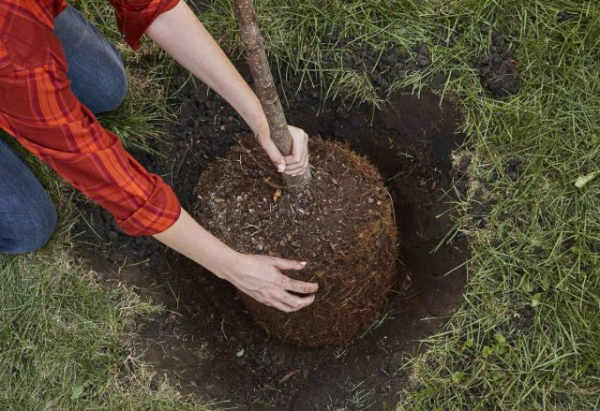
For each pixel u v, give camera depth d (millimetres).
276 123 1697
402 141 2398
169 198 1536
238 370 2359
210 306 2404
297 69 2389
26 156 2287
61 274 2217
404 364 2146
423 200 2363
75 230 2271
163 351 2193
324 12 2395
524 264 2137
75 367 2152
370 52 2361
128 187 1438
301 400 2299
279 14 2406
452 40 2355
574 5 2334
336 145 2328
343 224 2096
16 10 1214
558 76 2293
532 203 2176
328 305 2174
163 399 2104
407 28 2363
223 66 1863
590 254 2109
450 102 2289
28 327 2193
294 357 2424
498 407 2049
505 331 2102
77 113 1345
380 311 2416
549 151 2227
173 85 2412
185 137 2416
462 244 2199
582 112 2246
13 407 2145
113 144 1432
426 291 2293
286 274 2047
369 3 2393
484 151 2244
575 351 2049
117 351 2154
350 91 2377
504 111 2266
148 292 2248
